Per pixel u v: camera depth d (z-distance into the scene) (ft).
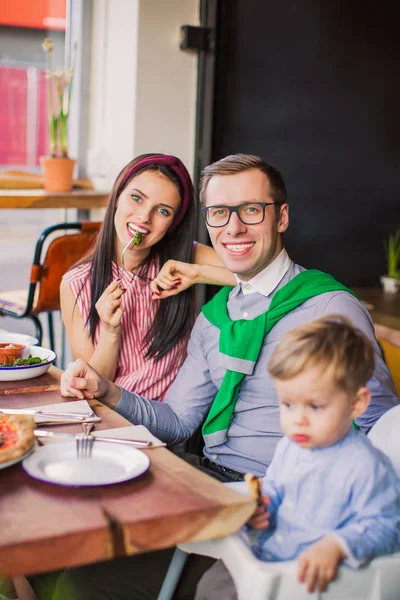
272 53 11.32
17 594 5.57
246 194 5.79
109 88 11.68
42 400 5.52
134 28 10.63
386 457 4.25
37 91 12.46
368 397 4.13
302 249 12.33
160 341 6.99
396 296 12.16
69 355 12.38
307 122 11.82
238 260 5.90
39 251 9.96
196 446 9.80
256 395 5.83
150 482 4.01
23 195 10.90
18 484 3.93
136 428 4.86
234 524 3.76
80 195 11.44
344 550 3.78
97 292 6.97
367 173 12.49
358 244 12.71
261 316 5.82
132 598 4.64
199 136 11.07
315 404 4.03
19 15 12.03
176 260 7.18
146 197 6.75
